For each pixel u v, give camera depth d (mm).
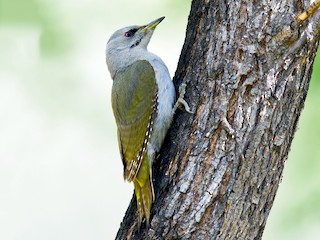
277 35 10430
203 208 10484
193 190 10562
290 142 10695
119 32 14031
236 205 10445
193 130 10797
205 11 11141
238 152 10414
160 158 11391
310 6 10211
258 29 10508
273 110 10422
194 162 10625
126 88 12906
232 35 10672
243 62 10516
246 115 10430
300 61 10469
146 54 13523
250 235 10617
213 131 10578
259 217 10617
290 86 10453
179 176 10719
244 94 10484
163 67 12953
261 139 10406
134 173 11734
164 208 10719
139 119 12500
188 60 11336
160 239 10680
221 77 10648
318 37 10602
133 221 11383
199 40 11141
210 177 10492
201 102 10844
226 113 10516
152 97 12508
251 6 10602
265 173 10484
